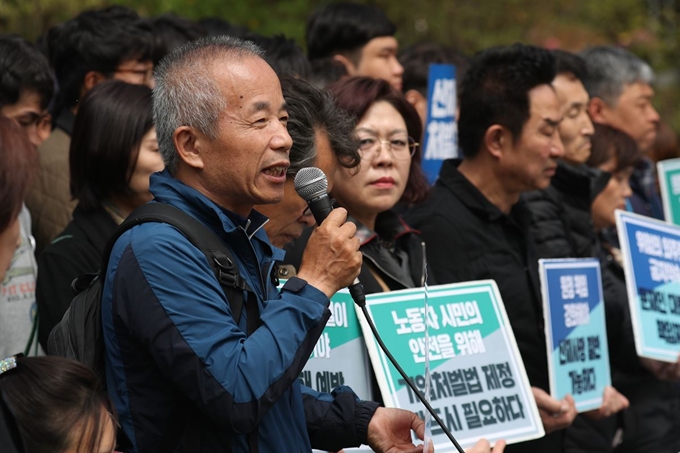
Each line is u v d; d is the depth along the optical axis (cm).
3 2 988
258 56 302
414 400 391
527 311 490
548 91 495
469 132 504
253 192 294
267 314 283
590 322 502
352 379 387
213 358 271
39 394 257
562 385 478
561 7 1393
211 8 1157
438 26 1314
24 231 438
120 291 282
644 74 761
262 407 273
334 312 388
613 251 628
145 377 285
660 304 550
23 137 397
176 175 302
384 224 447
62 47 583
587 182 577
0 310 414
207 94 291
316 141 379
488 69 502
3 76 516
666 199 697
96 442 262
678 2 1625
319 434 344
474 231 486
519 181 497
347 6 727
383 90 446
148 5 1098
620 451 598
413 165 473
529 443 495
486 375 419
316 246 296
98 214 440
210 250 288
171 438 285
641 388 596
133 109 437
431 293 416
